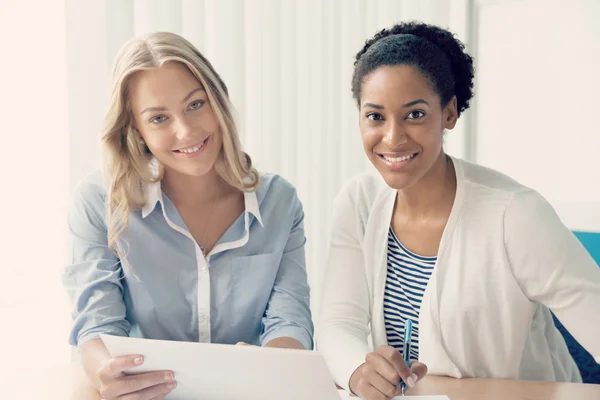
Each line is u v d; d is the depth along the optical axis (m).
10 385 1.32
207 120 1.41
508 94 2.30
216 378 1.09
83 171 2.37
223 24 2.49
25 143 2.43
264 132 2.56
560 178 2.22
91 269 1.49
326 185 2.62
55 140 2.43
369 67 1.31
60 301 2.50
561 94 2.20
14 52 2.40
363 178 1.61
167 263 1.52
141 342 1.08
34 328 2.51
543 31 2.22
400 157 1.30
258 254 1.57
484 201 1.40
